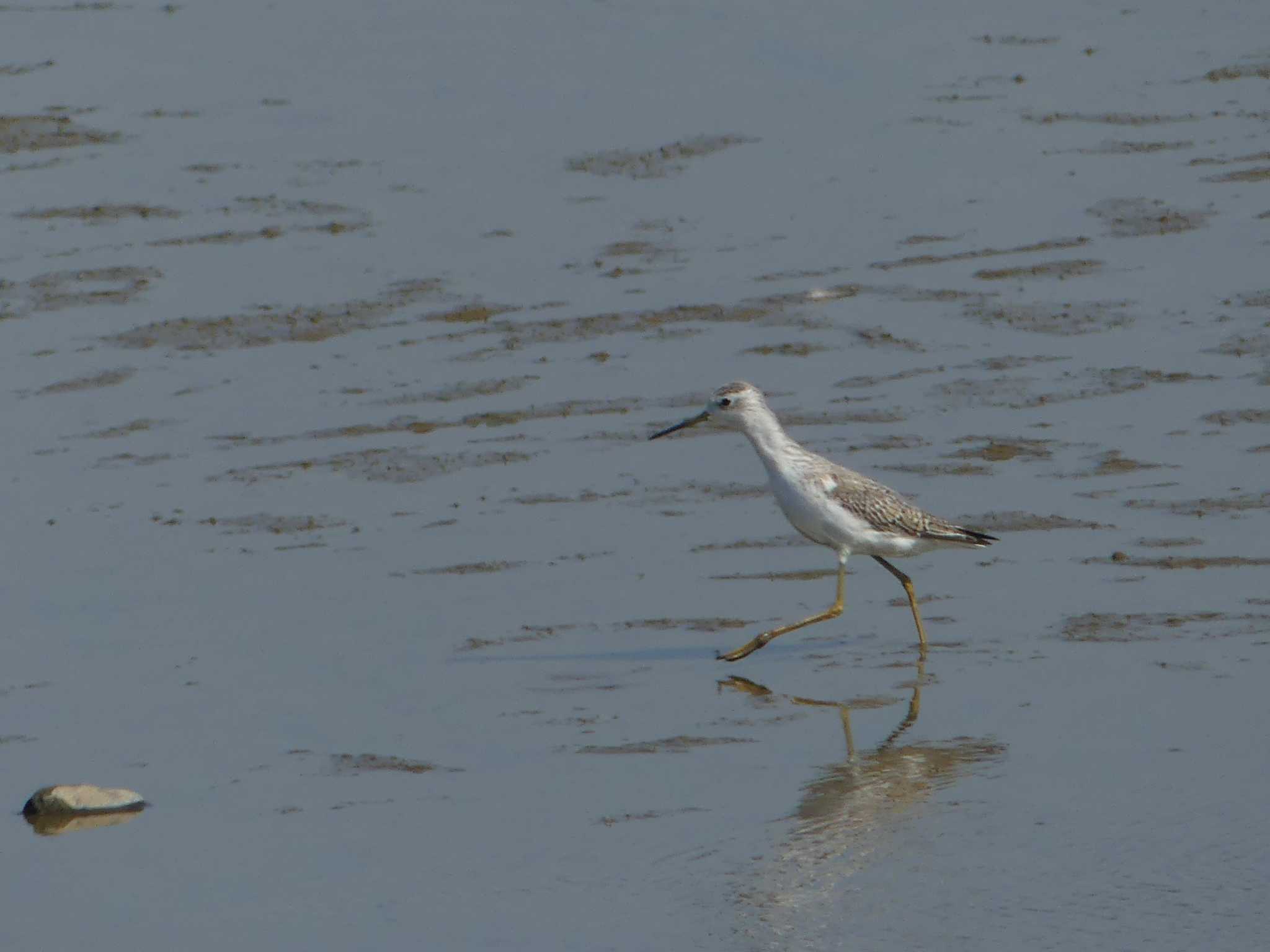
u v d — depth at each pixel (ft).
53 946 31.78
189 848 35.55
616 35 111.45
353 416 64.08
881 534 45.73
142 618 48.57
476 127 95.86
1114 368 64.85
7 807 37.88
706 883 33.30
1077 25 111.65
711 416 46.68
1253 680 41.88
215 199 86.28
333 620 48.14
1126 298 71.26
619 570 51.19
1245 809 35.37
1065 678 42.80
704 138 93.15
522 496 56.80
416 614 48.44
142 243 81.10
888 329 69.82
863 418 61.77
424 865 34.45
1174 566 49.14
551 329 71.26
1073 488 55.16
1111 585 48.21
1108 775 37.35
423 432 62.54
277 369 68.64
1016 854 33.96
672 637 46.80
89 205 85.76
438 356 69.21
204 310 74.02
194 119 97.30
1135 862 33.42
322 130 95.81
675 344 69.51
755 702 42.55
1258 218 78.64
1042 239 78.07
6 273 78.13
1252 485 54.24
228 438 62.59
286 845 35.55
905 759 38.78
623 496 56.65
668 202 84.89
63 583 51.26
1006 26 111.75
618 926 31.81
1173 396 61.98
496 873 33.99
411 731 41.16
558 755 39.68
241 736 41.11
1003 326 69.46
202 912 32.86
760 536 53.47
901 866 33.68
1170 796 36.17
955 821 35.58
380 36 112.16
